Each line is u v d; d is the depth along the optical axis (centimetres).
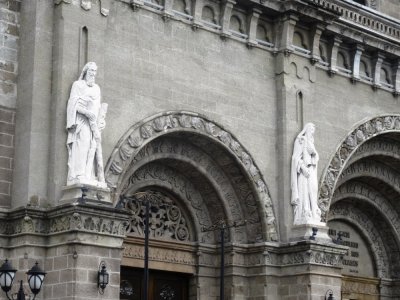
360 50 4088
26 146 2873
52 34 2989
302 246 3469
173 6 3416
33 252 2789
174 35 3384
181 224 3550
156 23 3331
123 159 3097
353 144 3981
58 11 2992
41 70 2933
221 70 3522
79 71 2973
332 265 3531
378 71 4188
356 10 4112
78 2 3022
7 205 2878
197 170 3503
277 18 3741
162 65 3316
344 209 4441
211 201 3597
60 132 2888
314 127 3706
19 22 3025
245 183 3559
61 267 2762
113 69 3147
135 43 3241
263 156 3597
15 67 2984
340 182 4156
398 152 4344
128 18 3241
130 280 3394
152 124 3222
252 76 3638
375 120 4116
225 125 3484
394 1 4591
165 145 3403
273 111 3688
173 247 3475
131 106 3172
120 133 3117
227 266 3541
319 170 3794
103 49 3075
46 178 2873
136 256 3359
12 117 2942
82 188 2797
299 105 3731
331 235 4375
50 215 2811
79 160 2859
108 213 2816
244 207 3597
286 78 3706
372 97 4150
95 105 2920
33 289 2341
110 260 2820
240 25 3650
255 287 3519
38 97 2906
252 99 3616
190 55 3422
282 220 3575
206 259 3556
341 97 3997
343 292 4316
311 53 3825
